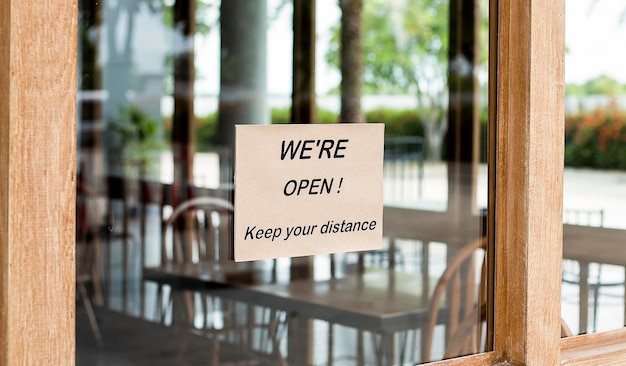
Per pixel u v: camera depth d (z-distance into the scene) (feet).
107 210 6.07
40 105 2.58
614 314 4.80
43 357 2.62
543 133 3.89
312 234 3.79
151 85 13.17
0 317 2.57
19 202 2.56
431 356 4.24
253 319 4.26
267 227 3.66
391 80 7.61
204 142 9.75
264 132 3.63
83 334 3.66
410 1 7.77
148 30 13.43
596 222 4.83
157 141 12.08
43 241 2.61
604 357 4.25
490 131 4.18
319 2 7.77
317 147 3.78
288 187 3.70
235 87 11.46
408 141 4.91
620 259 4.85
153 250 5.65
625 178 4.94
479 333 4.15
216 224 4.96
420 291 4.46
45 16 2.58
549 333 3.97
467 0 5.14
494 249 4.12
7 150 2.54
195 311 4.33
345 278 4.51
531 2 3.81
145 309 4.32
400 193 4.55
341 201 3.89
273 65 7.85
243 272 4.48
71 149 2.66
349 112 5.64
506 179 4.00
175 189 7.25
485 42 4.83
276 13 8.27
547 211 3.92
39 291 2.60
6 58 2.53
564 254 4.68
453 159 4.73
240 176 3.58
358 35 7.82
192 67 12.76
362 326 4.24
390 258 4.56
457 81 5.14
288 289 4.47
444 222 4.52
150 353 3.83
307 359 4.10
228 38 12.05
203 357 3.95
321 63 7.69
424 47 7.36
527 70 3.85
